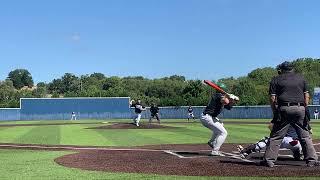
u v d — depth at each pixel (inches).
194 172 395.2
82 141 852.6
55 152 618.5
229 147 671.8
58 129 1304.1
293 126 423.8
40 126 1529.3
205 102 2491.4
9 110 2503.7
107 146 729.0
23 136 1003.9
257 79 3282.5
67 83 4379.9
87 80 4234.7
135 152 592.4
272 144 420.8
